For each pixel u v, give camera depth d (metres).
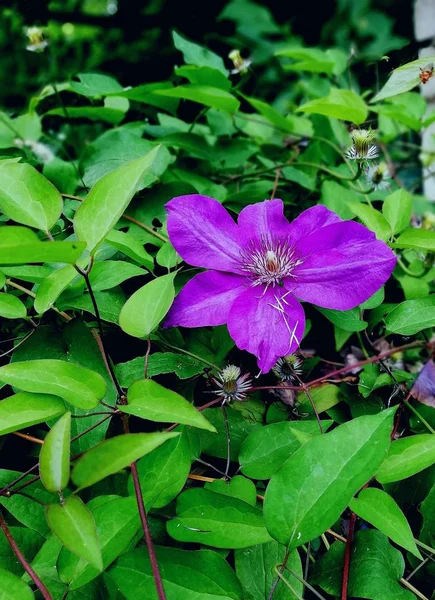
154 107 0.45
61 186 0.33
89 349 0.24
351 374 0.31
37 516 0.22
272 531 0.19
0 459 0.27
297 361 0.28
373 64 0.47
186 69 0.40
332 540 0.25
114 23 0.88
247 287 0.25
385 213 0.30
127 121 0.48
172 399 0.20
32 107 0.41
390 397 0.28
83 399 0.20
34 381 0.20
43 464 0.17
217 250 0.26
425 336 0.34
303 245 0.26
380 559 0.22
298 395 0.28
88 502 0.21
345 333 0.31
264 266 0.25
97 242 0.21
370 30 0.82
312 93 0.53
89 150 0.34
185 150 0.40
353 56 0.48
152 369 0.24
